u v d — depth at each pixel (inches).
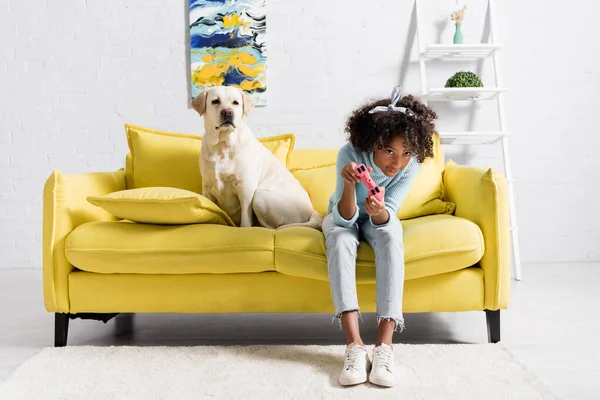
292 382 61.5
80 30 139.0
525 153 138.3
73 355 71.0
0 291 115.5
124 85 139.3
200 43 136.8
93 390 59.8
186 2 137.6
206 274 75.2
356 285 73.0
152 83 139.2
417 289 72.9
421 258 70.1
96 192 85.3
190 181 95.3
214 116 89.0
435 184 88.5
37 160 140.6
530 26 136.9
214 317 95.7
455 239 70.7
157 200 73.4
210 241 73.2
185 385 60.9
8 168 140.7
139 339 82.0
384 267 66.7
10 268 141.3
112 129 140.0
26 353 74.8
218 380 62.2
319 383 61.2
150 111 139.3
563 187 138.3
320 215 90.4
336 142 138.4
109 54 139.1
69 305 76.0
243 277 74.8
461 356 68.9
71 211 77.6
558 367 67.1
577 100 137.3
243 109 93.0
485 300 73.1
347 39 137.6
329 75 138.1
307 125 138.4
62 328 76.5
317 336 83.0
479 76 138.1
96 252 73.7
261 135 138.9
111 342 80.7
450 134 127.6
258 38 136.9
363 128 68.2
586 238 138.4
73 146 140.3
